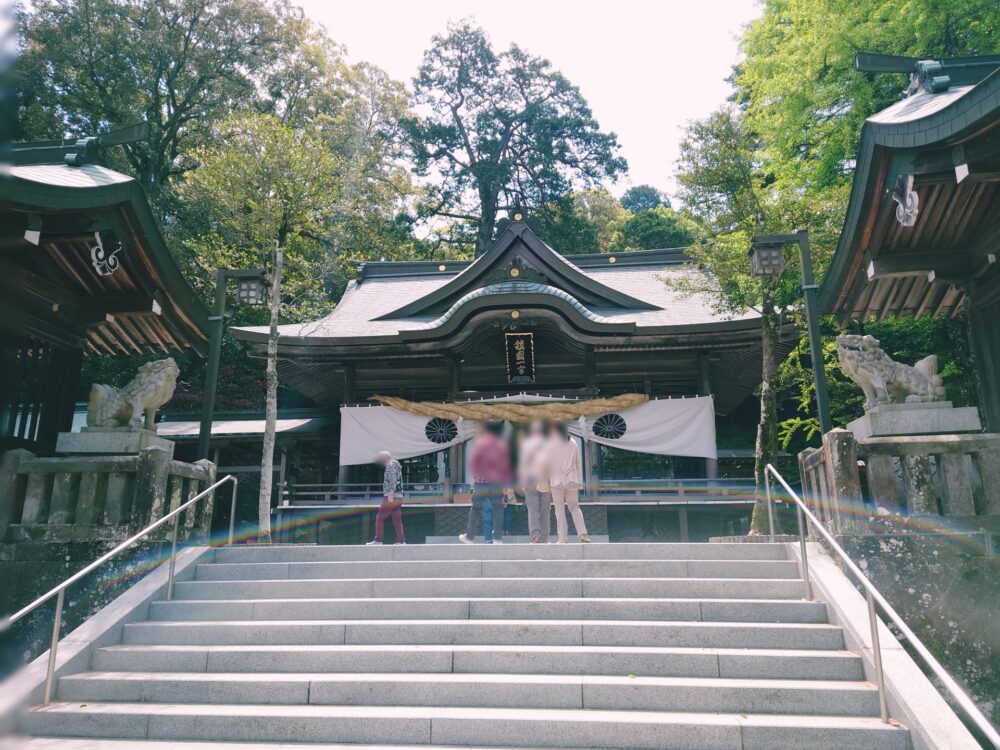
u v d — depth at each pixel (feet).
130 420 25.02
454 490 46.32
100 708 15.01
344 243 77.77
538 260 52.26
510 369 48.67
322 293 53.98
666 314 50.85
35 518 22.82
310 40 107.55
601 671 15.84
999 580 18.75
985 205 22.86
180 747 13.64
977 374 25.61
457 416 47.06
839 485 20.03
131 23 87.81
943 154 19.27
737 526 49.34
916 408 21.68
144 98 88.79
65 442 24.23
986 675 17.97
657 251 65.51
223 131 61.62
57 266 26.76
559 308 45.91
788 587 18.90
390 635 17.49
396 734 13.82
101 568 21.44
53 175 23.75
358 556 22.59
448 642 17.34
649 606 18.16
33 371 26.45
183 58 89.97
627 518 48.60
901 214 21.16
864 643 15.47
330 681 15.31
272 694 15.35
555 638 17.08
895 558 19.22
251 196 54.24
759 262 29.94
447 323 46.55
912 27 44.34
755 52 56.39
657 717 13.84
